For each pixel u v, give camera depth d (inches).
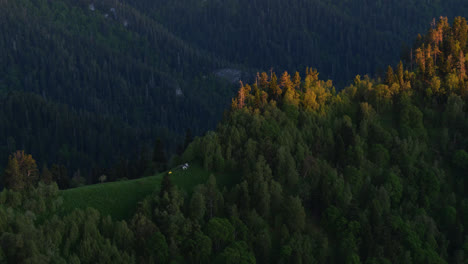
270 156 5787.4
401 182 5703.7
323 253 4943.4
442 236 5157.5
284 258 4825.3
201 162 6033.5
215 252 4896.7
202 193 5255.9
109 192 5433.1
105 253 4507.9
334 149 6102.4
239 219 5098.4
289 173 5595.5
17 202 4943.4
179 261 4731.8
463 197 5777.6
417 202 5639.8
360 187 5649.6
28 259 4195.4
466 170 6018.7
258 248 4936.0
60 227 4658.0
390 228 5113.2
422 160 6003.9
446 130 6338.6
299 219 5142.7
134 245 4788.4
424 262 4877.0
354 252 4904.0
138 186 5600.4
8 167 5152.6
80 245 4557.1
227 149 5915.4
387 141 6220.5
